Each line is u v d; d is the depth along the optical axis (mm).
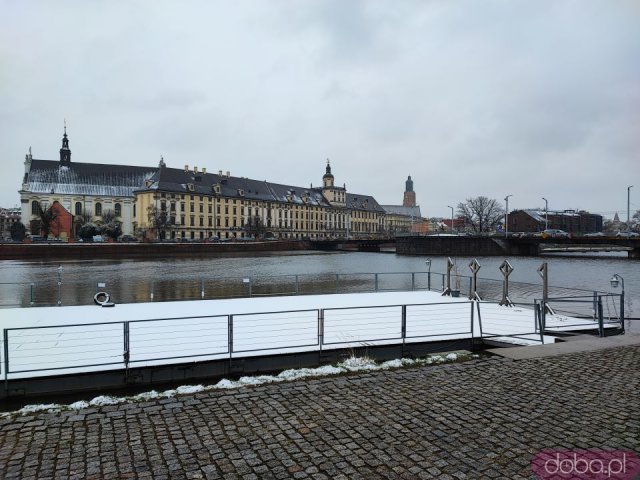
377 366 10156
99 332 13273
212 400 7887
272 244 118500
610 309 25469
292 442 6234
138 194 137000
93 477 5367
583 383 8625
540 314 13078
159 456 5867
